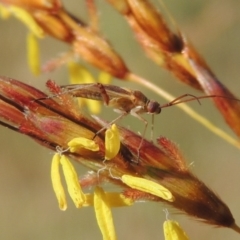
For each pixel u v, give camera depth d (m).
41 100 0.06
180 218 0.16
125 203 0.06
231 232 0.16
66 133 0.06
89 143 0.06
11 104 0.06
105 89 0.07
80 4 0.21
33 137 0.06
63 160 0.06
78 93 0.07
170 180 0.06
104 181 0.06
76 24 0.08
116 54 0.08
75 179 0.06
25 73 0.22
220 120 0.17
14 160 0.20
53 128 0.06
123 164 0.06
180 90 0.18
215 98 0.07
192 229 0.16
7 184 0.20
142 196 0.06
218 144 0.17
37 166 0.20
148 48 0.07
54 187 0.06
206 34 0.20
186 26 0.21
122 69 0.08
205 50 0.20
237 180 0.17
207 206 0.06
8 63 0.22
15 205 0.19
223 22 0.20
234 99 0.07
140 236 0.17
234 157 0.17
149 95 0.18
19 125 0.06
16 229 0.19
